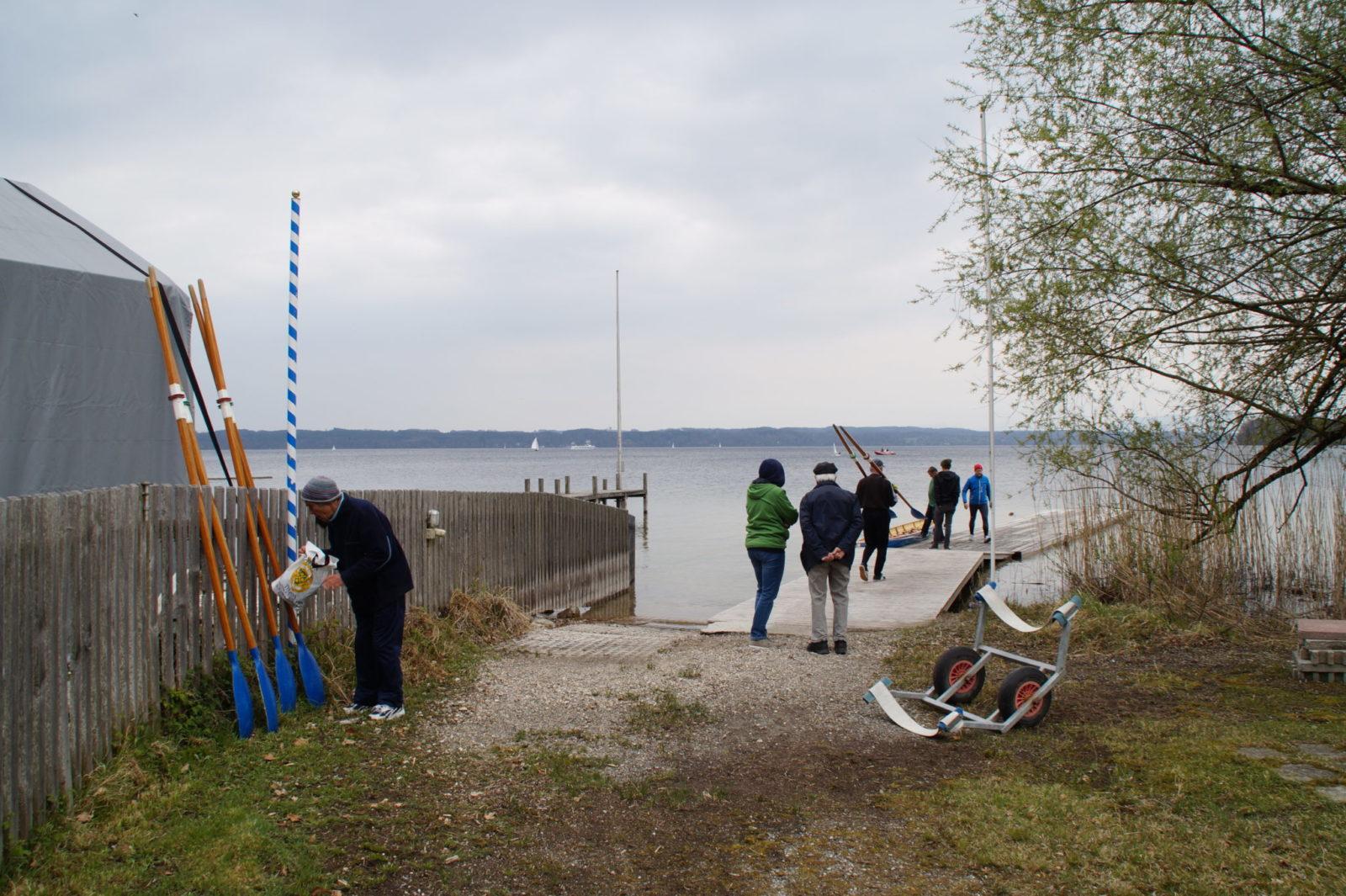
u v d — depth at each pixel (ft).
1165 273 22.25
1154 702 22.08
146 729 16.62
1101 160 22.53
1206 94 21.54
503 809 15.46
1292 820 14.24
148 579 16.93
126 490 16.17
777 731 20.24
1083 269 22.82
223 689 19.27
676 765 17.94
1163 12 21.79
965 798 15.87
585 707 21.79
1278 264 21.80
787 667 26.22
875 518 45.14
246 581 20.66
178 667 18.20
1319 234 21.31
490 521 36.35
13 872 12.09
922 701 22.65
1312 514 34.63
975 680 22.22
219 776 16.20
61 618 13.78
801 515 28.73
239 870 12.66
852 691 23.70
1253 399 22.75
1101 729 19.77
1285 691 22.74
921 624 34.14
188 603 18.51
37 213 25.62
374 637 20.51
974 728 19.99
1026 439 24.26
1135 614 31.86
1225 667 25.64
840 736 19.92
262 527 21.38
